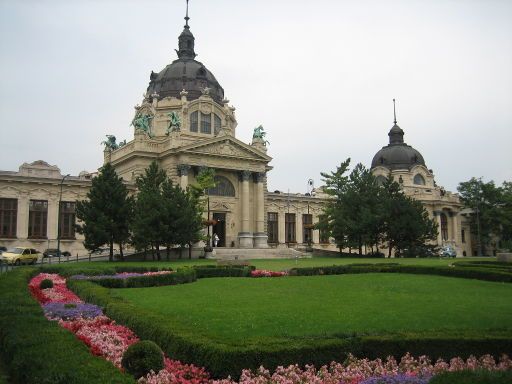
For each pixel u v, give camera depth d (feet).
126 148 268.21
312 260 201.26
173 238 187.42
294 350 38.06
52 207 236.84
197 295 85.10
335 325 56.03
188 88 285.23
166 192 193.16
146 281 101.91
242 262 140.56
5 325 46.78
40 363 34.01
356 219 237.45
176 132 252.01
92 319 57.72
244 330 53.11
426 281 110.52
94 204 186.91
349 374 36.04
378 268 139.23
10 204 227.81
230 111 292.81
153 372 35.12
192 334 42.19
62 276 113.60
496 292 90.07
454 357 41.45
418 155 377.71
